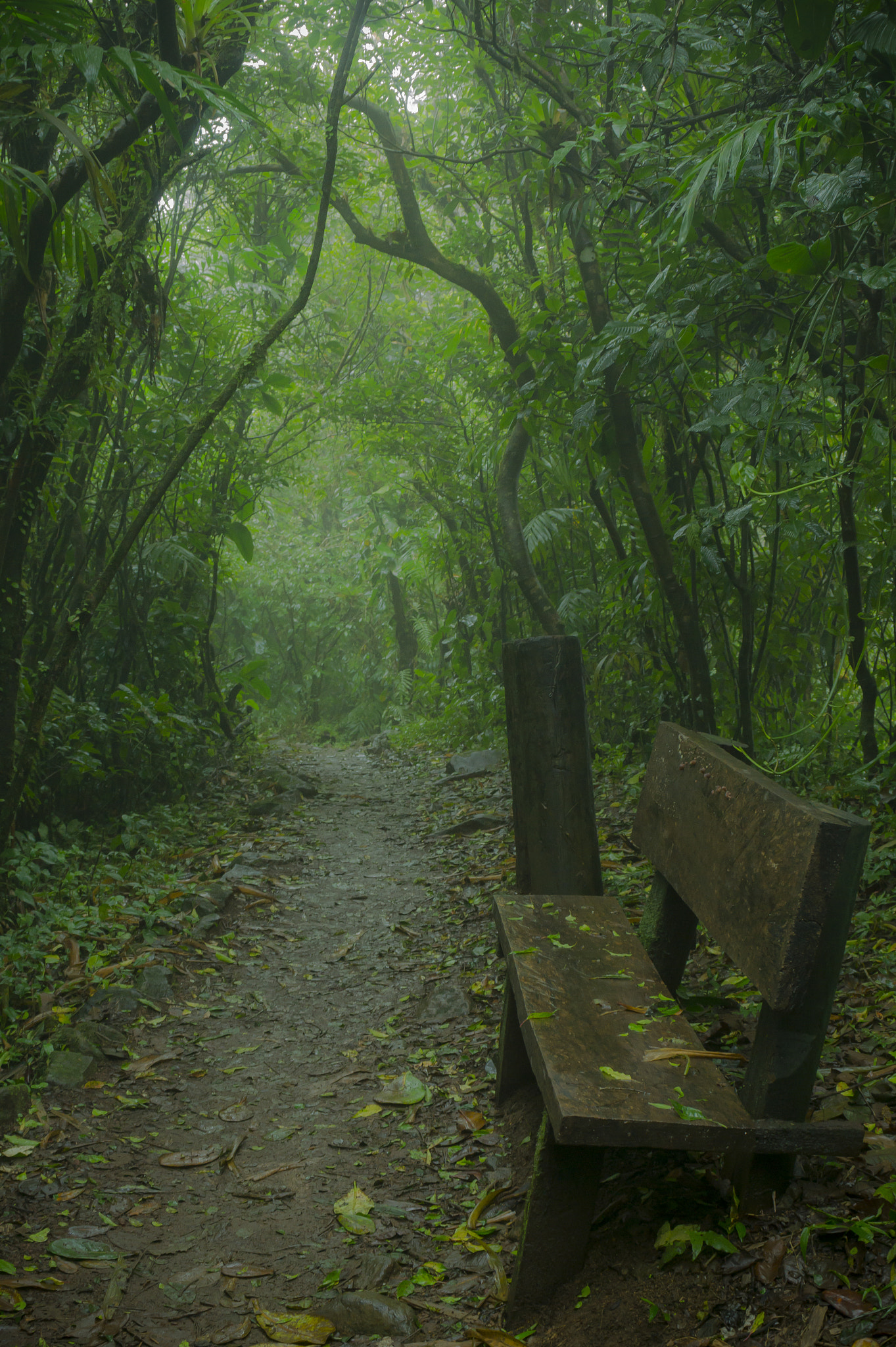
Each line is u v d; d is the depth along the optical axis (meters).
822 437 4.39
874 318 3.63
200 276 7.68
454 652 10.45
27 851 4.81
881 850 3.90
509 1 4.85
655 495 5.72
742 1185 2.01
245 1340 2.02
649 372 4.54
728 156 2.96
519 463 6.62
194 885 5.23
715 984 3.30
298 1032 3.70
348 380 9.72
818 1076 2.59
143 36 4.36
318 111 6.54
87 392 5.85
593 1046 2.10
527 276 6.93
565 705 3.57
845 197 2.86
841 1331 1.66
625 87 4.20
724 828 2.40
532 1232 2.04
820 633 5.69
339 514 17.58
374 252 9.54
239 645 16.45
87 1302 2.14
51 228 3.70
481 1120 2.86
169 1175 2.70
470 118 6.77
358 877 5.79
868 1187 2.00
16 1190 2.57
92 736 6.43
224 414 7.54
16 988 3.72
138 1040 3.58
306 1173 2.70
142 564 6.84
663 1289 1.91
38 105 3.62
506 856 5.61
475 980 3.96
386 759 10.80
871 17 2.85
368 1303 2.07
